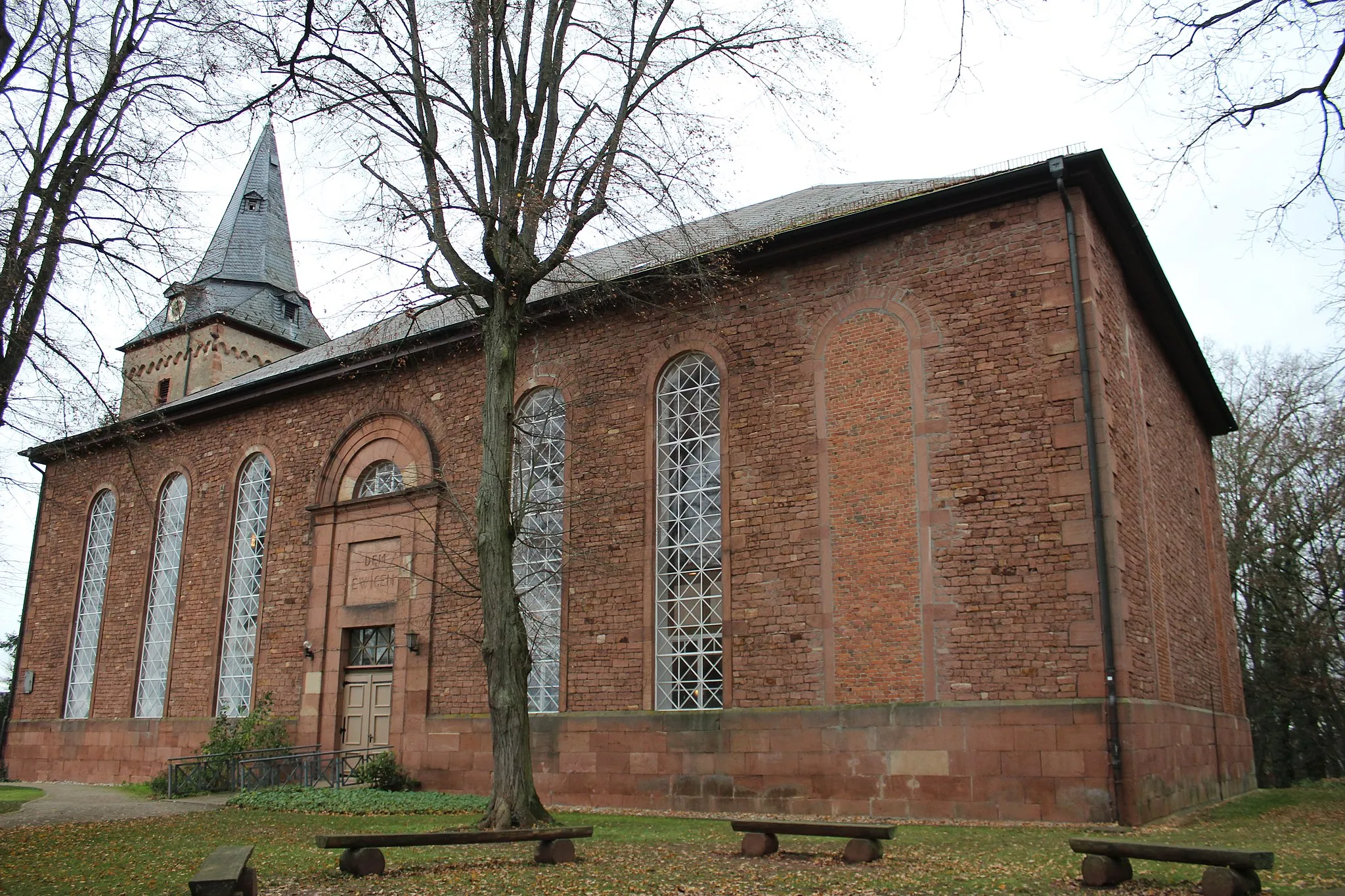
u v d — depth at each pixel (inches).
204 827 462.3
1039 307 492.7
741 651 538.9
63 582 987.3
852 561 515.8
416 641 682.2
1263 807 532.4
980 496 488.1
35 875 328.8
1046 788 443.5
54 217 528.4
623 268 644.1
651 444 602.9
